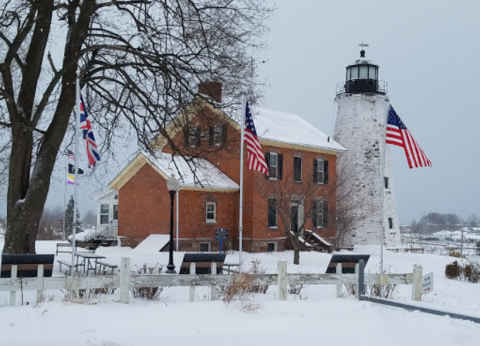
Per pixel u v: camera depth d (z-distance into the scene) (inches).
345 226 1392.7
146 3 700.7
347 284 490.9
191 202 1197.1
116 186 1304.1
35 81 676.7
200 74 709.9
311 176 1209.4
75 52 668.7
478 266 812.6
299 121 1552.7
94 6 674.8
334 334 323.6
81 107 574.2
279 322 350.0
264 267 818.8
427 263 1114.1
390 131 621.0
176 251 1138.0
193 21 705.0
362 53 1722.4
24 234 644.7
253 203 1235.9
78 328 315.6
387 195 1667.1
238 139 863.7
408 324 336.8
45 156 666.8
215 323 342.0
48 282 379.9
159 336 307.9
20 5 685.9
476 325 331.6
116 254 1002.1
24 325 316.8
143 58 693.3
